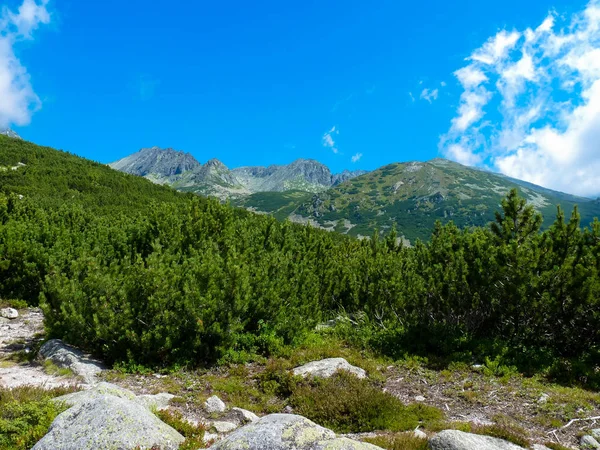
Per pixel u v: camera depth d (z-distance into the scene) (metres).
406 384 10.92
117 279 13.12
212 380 10.79
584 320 12.13
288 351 12.89
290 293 15.64
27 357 11.72
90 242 19.97
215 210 20.45
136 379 10.55
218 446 5.61
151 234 18.98
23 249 18.67
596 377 10.78
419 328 14.38
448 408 9.27
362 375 11.03
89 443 5.56
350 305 19.22
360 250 25.84
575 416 8.51
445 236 17.42
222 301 12.48
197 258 14.54
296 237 23.70
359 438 7.69
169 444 5.96
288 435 5.50
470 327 14.36
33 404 6.93
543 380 10.92
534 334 13.13
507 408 9.13
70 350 11.53
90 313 11.84
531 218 14.80
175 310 11.97
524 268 13.04
